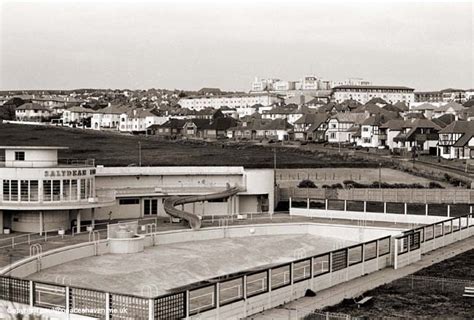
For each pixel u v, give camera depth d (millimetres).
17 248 65562
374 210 101500
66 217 78125
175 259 70250
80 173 76938
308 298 54562
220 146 176375
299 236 87250
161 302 41781
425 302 52906
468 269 64375
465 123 152875
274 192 103312
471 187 113188
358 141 180875
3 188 74500
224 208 96062
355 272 62031
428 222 89500
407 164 136000
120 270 64125
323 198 110000
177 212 83750
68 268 63406
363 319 47625
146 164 144125
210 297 50781
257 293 50406
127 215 89938
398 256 66188
